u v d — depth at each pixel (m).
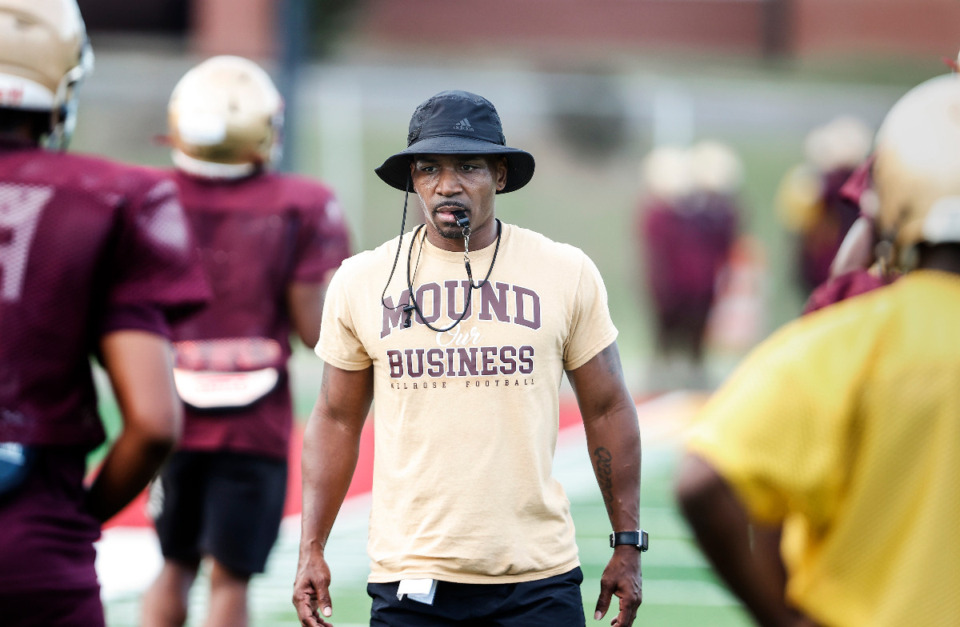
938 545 8.29
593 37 109.44
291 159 56.66
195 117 18.08
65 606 9.98
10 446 9.82
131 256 10.45
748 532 8.54
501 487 12.22
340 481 13.05
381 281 12.68
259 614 22.08
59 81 10.68
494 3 108.81
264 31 93.81
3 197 10.12
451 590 12.29
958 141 8.61
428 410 12.31
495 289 12.47
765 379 8.57
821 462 8.40
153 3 100.56
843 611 8.45
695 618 22.19
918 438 8.38
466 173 12.41
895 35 107.56
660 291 55.28
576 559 12.77
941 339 8.45
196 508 18.11
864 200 9.82
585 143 91.19
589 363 12.74
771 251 84.75
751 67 107.81
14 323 9.92
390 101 88.12
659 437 42.22
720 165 55.72
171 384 10.51
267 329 18.25
